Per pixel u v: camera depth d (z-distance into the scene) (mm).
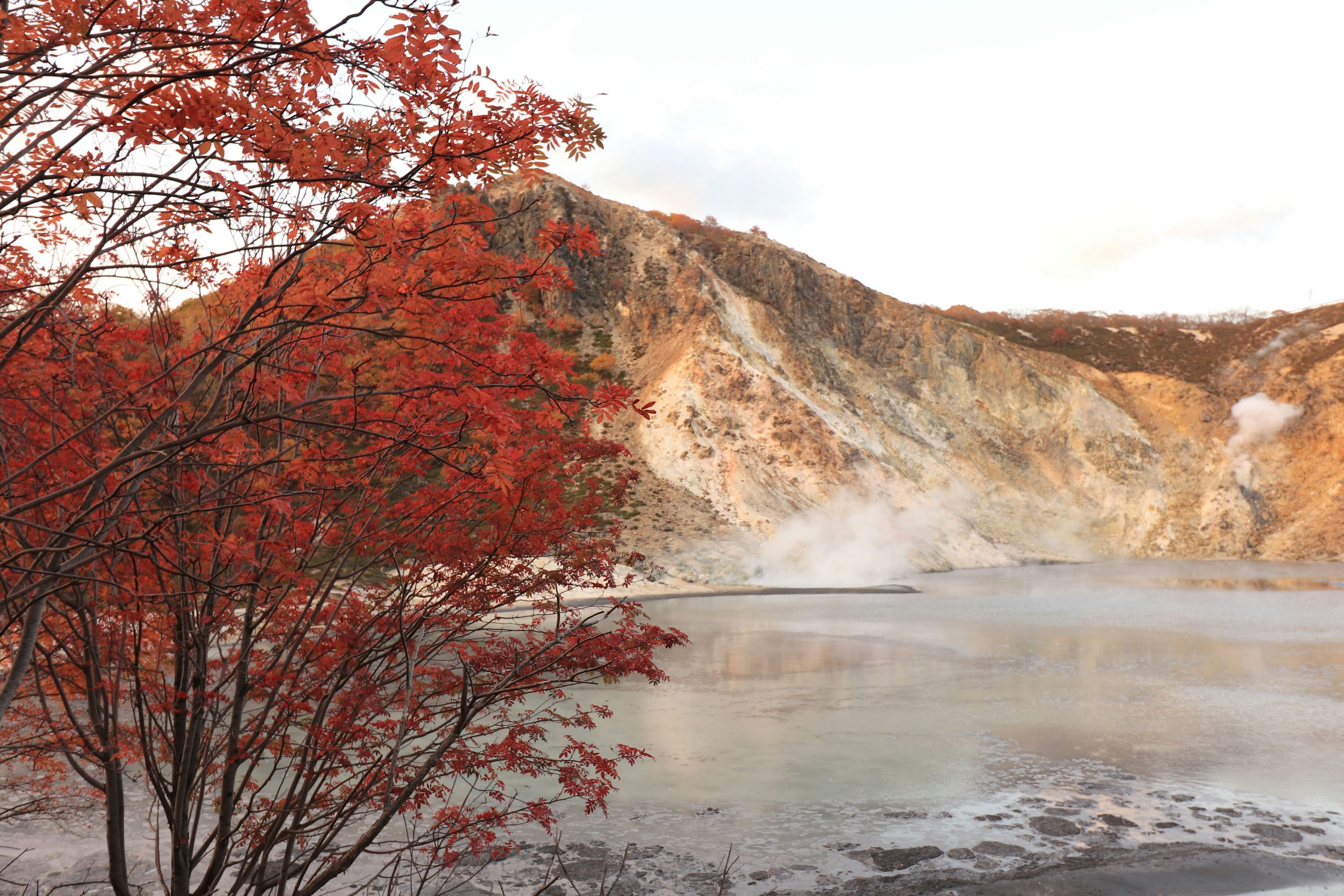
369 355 4523
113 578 4652
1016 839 9727
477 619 5781
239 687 5246
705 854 9227
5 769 11141
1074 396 97062
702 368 74438
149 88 2930
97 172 3107
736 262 94438
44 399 4297
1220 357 112250
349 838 9516
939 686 19891
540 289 4363
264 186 3367
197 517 4812
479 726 5836
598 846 9453
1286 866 8797
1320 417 95875
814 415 74688
